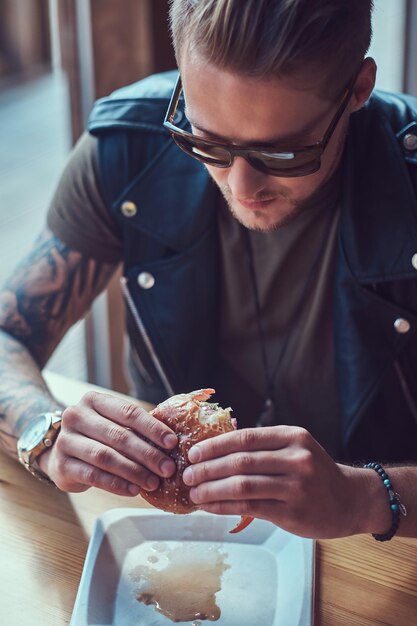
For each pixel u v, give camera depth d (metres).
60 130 3.38
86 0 1.16
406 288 0.86
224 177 0.72
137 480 0.67
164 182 0.90
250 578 0.68
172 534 0.72
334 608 0.66
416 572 0.69
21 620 0.65
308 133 0.65
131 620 0.64
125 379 1.41
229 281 0.92
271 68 0.61
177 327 0.92
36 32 3.95
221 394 0.97
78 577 0.69
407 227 0.84
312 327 0.90
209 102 0.65
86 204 0.93
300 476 0.63
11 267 2.39
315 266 0.89
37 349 0.93
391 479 0.70
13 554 0.71
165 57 1.23
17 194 2.84
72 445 0.69
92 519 0.75
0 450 0.84
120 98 0.93
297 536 0.71
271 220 0.74
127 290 0.94
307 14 0.61
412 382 0.89
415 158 0.85
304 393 0.93
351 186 0.84
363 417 0.90
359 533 0.68
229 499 0.63
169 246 0.90
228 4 0.60
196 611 0.65
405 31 1.38
